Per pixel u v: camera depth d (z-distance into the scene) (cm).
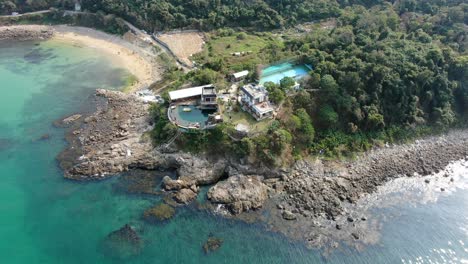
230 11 13762
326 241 6756
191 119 8512
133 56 12619
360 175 8256
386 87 9406
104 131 9144
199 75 9594
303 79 9362
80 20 14300
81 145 8756
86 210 7219
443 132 9706
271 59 10362
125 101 10275
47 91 10850
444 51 10244
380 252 6638
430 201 7762
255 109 8325
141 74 11712
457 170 8606
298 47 11100
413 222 7250
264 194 7538
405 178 8288
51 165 8250
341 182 7988
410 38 11369
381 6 13925
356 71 9225
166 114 8769
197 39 13025
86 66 12119
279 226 6975
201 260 6369
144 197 7450
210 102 8644
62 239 6719
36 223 7006
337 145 8738
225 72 10075
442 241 6919
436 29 12075
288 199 7500
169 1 13875
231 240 6706
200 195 7506
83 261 6347
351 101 8950
